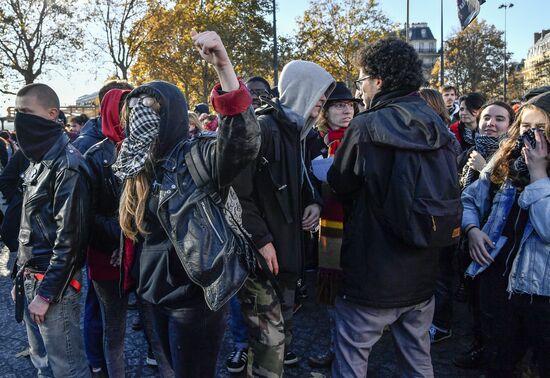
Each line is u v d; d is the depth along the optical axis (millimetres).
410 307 2094
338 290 2178
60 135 2197
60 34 24516
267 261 2070
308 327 3871
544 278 2047
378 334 2119
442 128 1939
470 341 3551
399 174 1877
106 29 25641
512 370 2266
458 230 1973
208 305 1647
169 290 1776
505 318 2205
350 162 2025
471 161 3146
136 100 1853
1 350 3521
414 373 2188
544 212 2018
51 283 2092
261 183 2119
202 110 7637
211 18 26578
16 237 3916
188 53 26828
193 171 1700
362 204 2045
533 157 2082
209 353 1814
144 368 3209
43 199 2154
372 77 2107
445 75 45875
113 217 2424
